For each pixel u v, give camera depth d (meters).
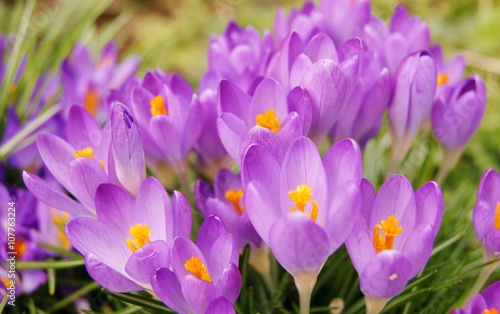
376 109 0.40
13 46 0.55
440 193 0.36
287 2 0.87
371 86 0.41
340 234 0.35
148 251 0.36
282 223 0.34
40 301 0.47
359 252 0.36
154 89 0.41
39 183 0.38
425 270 0.43
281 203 0.36
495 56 0.74
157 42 0.66
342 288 0.44
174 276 0.36
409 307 0.42
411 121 0.42
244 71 0.42
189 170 0.50
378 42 0.43
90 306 0.47
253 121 0.39
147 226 0.37
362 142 0.42
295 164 0.36
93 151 0.40
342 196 0.35
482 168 0.58
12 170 0.50
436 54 0.45
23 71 0.54
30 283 0.46
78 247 0.37
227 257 0.37
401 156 0.43
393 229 0.36
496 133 0.59
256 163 0.36
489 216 0.38
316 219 0.36
